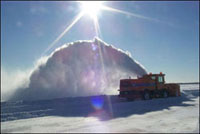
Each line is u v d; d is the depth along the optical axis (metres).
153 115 9.76
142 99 17.81
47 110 11.40
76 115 9.93
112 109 11.74
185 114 10.03
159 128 7.10
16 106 13.30
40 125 7.83
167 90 20.08
